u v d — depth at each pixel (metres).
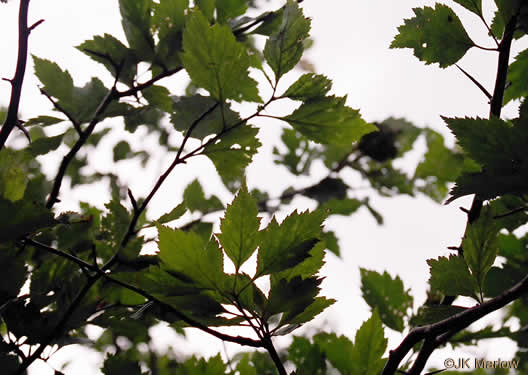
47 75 1.00
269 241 0.78
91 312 0.92
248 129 0.91
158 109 1.00
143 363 1.11
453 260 0.82
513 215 0.91
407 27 0.88
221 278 0.78
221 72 0.87
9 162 0.84
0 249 0.82
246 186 0.78
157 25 0.97
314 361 1.00
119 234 0.98
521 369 0.98
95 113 0.96
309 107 0.89
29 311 0.89
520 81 0.90
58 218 0.93
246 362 1.00
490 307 0.77
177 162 0.90
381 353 0.89
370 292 1.03
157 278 0.79
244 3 0.98
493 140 0.77
